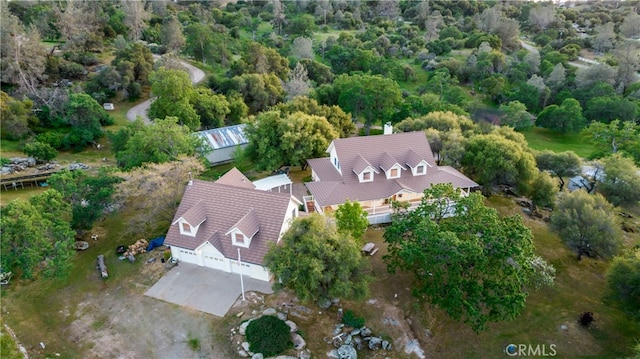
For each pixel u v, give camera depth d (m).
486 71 113.50
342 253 31.62
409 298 36.38
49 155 65.62
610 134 69.25
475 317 31.36
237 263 37.38
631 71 102.94
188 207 39.56
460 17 155.75
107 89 91.62
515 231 33.56
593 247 39.75
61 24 101.56
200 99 76.19
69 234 37.69
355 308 34.88
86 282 38.31
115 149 64.56
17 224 34.62
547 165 55.34
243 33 142.25
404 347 32.12
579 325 35.03
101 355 31.08
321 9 160.50
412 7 166.25
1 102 70.81
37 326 33.78
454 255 31.62
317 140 55.25
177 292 36.22
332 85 91.38
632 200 49.47
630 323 35.22
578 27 152.62
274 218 37.25
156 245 42.47
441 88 102.94
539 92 102.31
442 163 57.41
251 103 90.44
